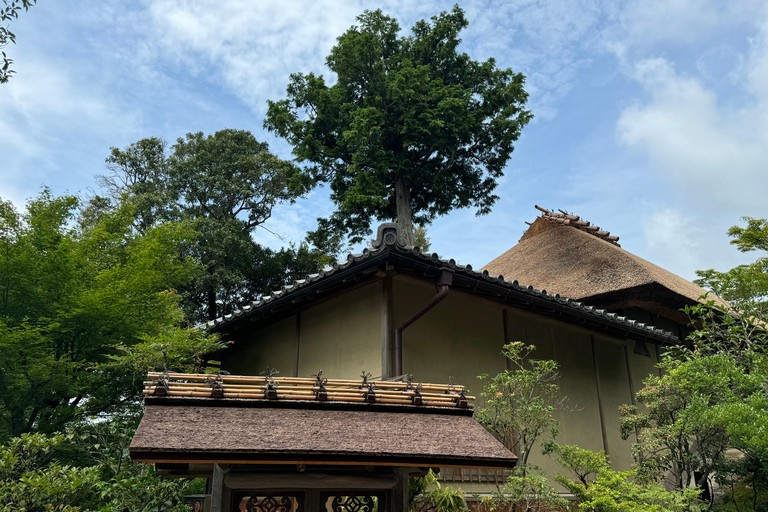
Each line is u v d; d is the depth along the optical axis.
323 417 4.00
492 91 20.25
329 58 20.25
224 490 3.98
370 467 4.23
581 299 12.04
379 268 6.88
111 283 8.14
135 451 3.23
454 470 7.01
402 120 18.73
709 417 6.38
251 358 9.99
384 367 6.79
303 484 4.04
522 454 6.62
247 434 3.59
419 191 20.75
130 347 7.71
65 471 5.68
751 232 13.35
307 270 21.16
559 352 9.38
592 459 6.87
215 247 18.91
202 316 19.19
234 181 20.91
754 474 7.61
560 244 15.09
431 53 20.92
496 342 8.34
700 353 7.57
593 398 9.66
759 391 6.48
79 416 7.57
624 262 12.27
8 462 5.55
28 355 7.40
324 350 8.14
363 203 18.38
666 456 7.68
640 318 12.35
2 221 8.19
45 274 7.91
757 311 8.08
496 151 20.88
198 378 4.15
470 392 7.64
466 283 7.12
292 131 19.33
